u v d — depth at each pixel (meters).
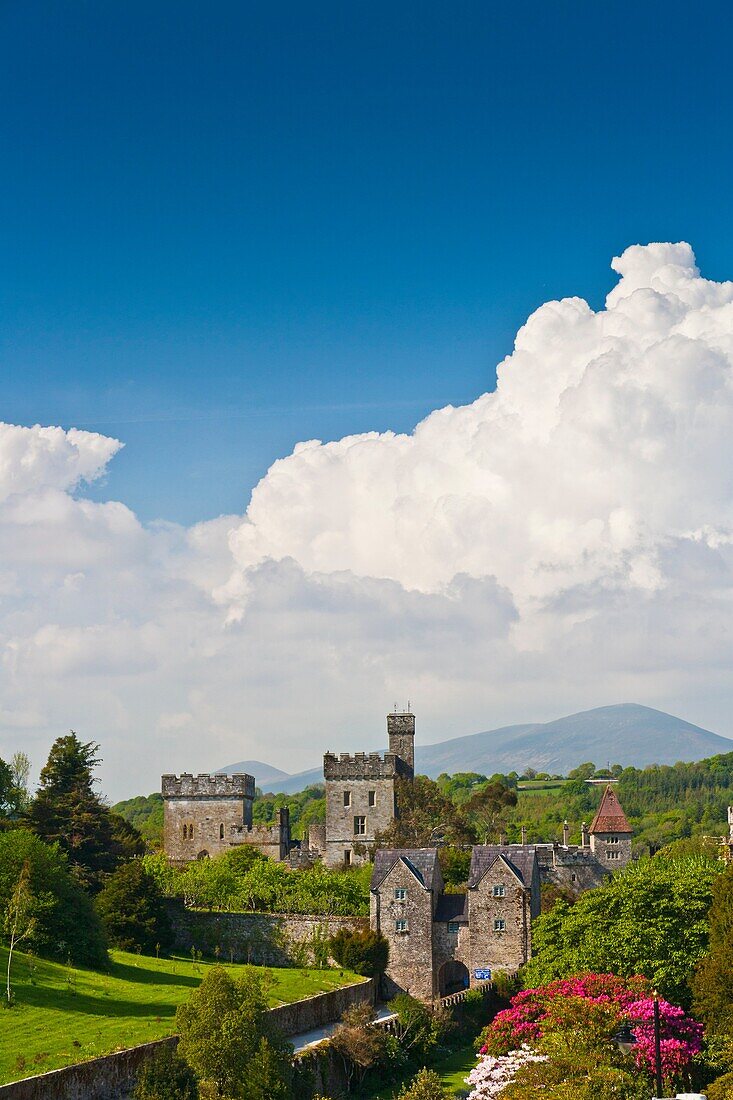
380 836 174.25
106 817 145.50
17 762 192.38
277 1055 76.88
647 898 104.62
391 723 192.62
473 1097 73.31
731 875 98.75
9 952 95.62
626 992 85.81
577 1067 69.69
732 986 88.62
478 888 132.00
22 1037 81.12
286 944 132.50
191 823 186.12
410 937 131.50
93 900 126.44
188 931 134.75
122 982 103.12
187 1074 72.69
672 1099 62.47
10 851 108.19
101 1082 76.50
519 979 123.19
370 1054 96.94
